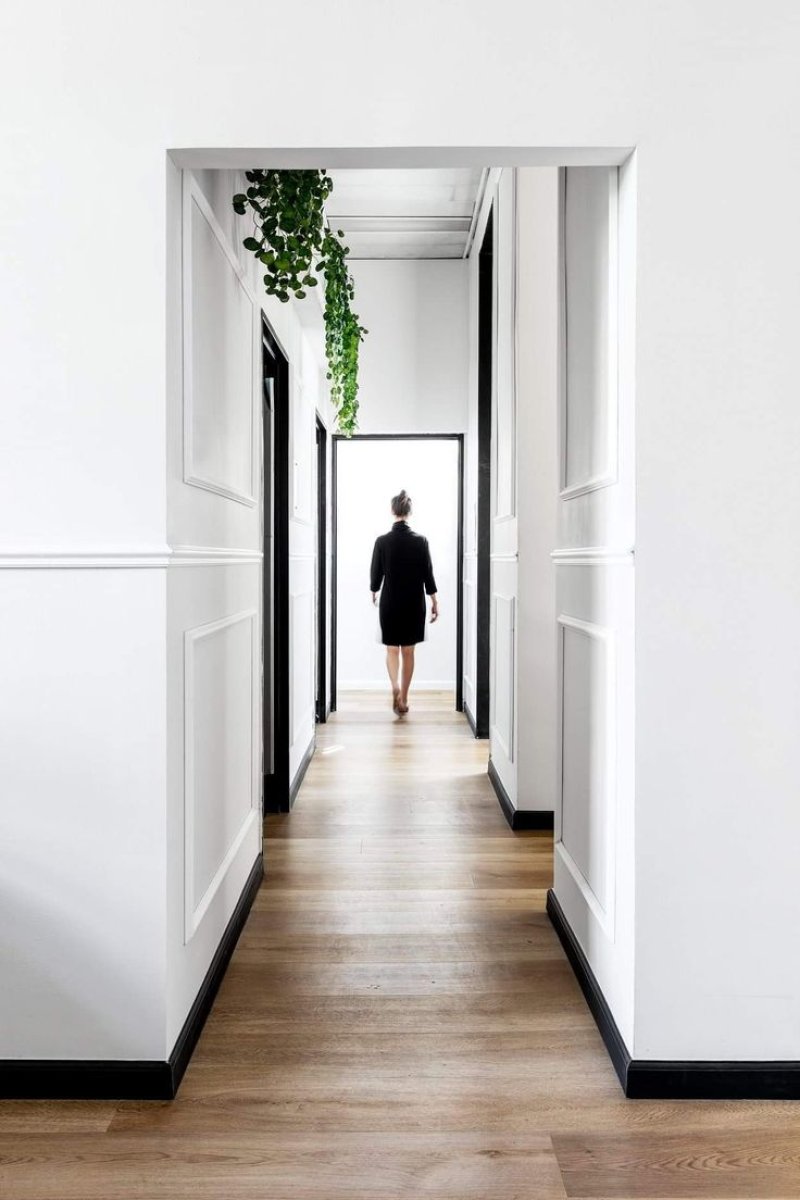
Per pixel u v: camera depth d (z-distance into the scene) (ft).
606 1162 5.66
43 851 6.31
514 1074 6.62
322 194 8.68
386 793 14.65
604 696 7.30
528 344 12.42
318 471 20.76
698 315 6.29
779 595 6.37
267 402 13.26
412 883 10.53
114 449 6.23
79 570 6.23
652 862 6.38
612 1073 6.67
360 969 8.30
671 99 6.24
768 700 6.39
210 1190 5.39
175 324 6.47
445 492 25.70
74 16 6.15
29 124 6.16
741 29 6.23
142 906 6.31
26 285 6.19
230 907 8.68
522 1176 5.53
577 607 8.32
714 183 6.27
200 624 7.30
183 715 6.75
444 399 21.58
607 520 7.14
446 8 6.23
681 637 6.36
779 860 6.41
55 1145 5.79
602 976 7.31
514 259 12.62
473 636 20.02
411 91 6.25
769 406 6.32
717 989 6.41
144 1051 6.32
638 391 6.30
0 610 6.26
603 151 6.35
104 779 6.29
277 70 6.23
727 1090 6.38
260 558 10.53
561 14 6.24
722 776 6.39
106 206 6.18
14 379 6.22
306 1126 5.99
